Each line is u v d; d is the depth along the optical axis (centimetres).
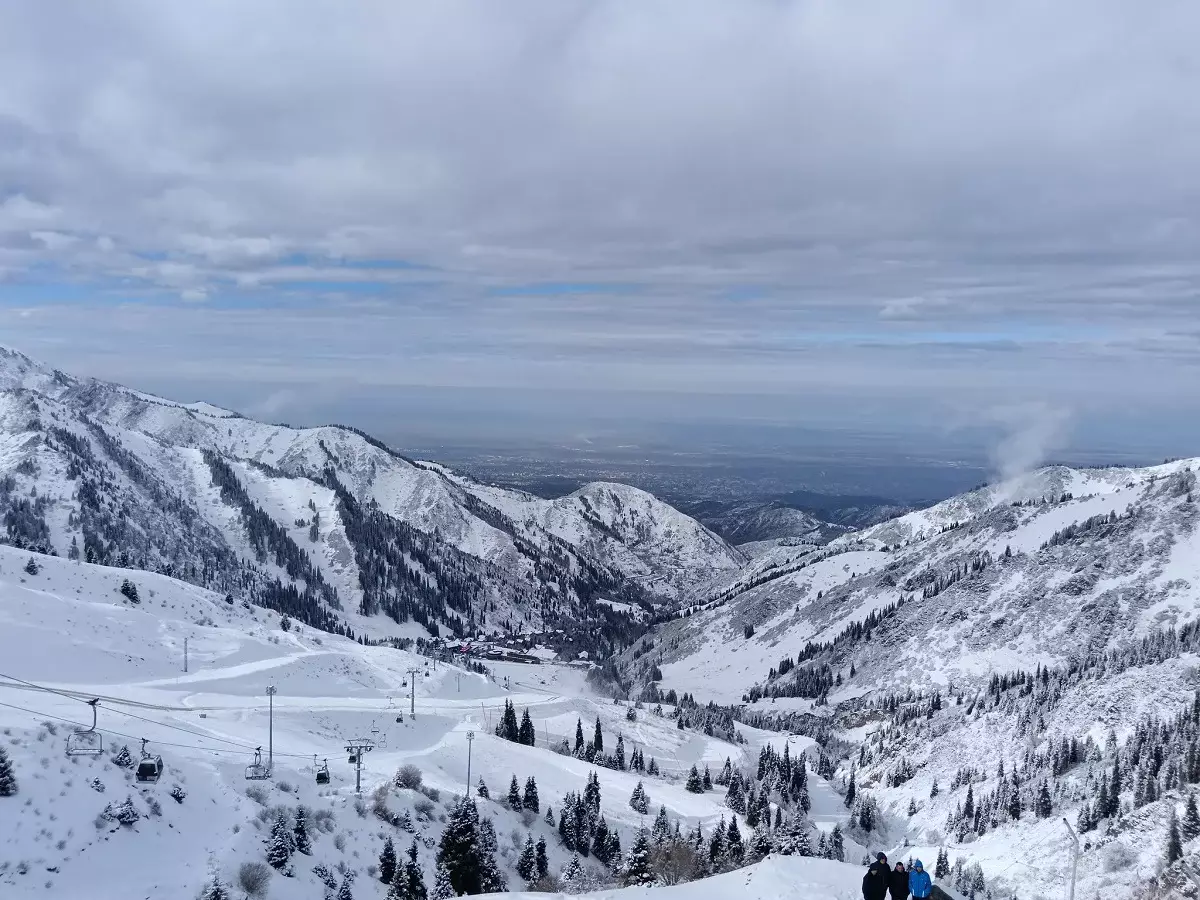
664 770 13200
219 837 4609
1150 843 6925
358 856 5400
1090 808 8744
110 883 3781
